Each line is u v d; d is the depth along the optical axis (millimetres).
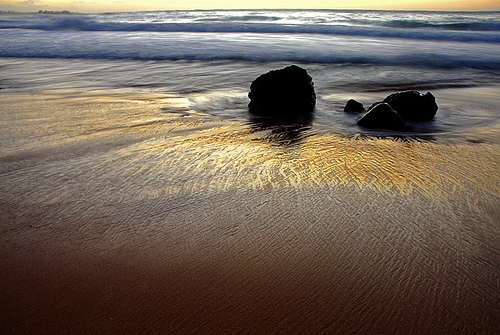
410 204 2768
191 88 8094
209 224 2486
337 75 9680
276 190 2982
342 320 1717
